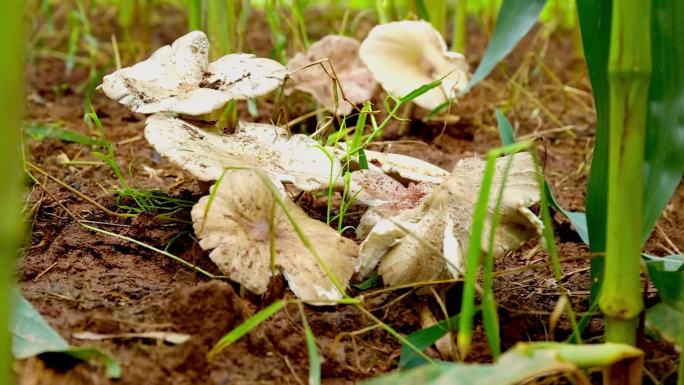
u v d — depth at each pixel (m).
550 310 0.82
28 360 0.72
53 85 1.33
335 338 0.77
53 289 0.80
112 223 0.89
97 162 1.04
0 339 0.63
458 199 0.79
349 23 1.66
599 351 0.69
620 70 0.70
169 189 0.97
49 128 1.07
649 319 0.77
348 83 1.10
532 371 0.67
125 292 0.80
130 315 0.77
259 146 0.85
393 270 0.79
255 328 0.76
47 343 0.71
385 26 1.08
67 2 1.82
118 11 1.64
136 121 1.20
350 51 1.12
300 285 0.77
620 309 0.72
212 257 0.77
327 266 0.79
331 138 0.92
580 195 1.06
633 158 0.71
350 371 0.76
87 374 0.71
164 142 0.81
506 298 0.84
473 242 0.69
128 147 1.11
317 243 0.79
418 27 1.08
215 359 0.74
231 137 0.86
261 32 1.67
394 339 0.79
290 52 1.28
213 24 1.03
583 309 0.83
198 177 0.80
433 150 1.11
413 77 1.06
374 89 1.10
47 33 1.59
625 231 0.71
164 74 0.85
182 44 0.87
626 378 0.72
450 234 0.78
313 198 0.90
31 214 0.89
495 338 0.72
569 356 0.68
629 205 0.71
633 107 0.70
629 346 0.70
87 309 0.78
